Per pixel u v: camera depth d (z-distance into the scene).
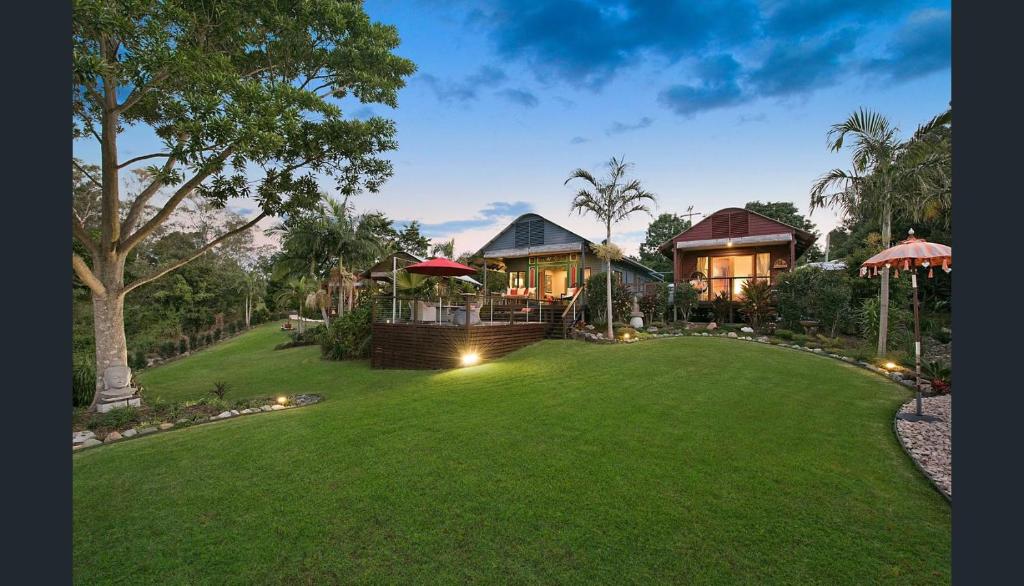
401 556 3.06
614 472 4.38
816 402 6.93
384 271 21.72
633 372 9.02
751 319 15.41
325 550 3.15
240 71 10.72
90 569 2.95
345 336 17.19
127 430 7.41
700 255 20.88
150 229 10.09
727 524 3.42
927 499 3.85
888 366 9.61
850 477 4.27
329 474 4.47
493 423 6.02
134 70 7.29
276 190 11.12
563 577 2.81
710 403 6.81
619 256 15.49
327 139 10.10
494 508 3.70
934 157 10.66
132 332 29.89
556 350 12.79
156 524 3.55
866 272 7.21
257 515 3.67
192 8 8.52
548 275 21.34
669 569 2.88
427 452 5.01
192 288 35.00
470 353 12.33
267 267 45.53
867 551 3.09
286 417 6.88
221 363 18.55
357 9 10.62
